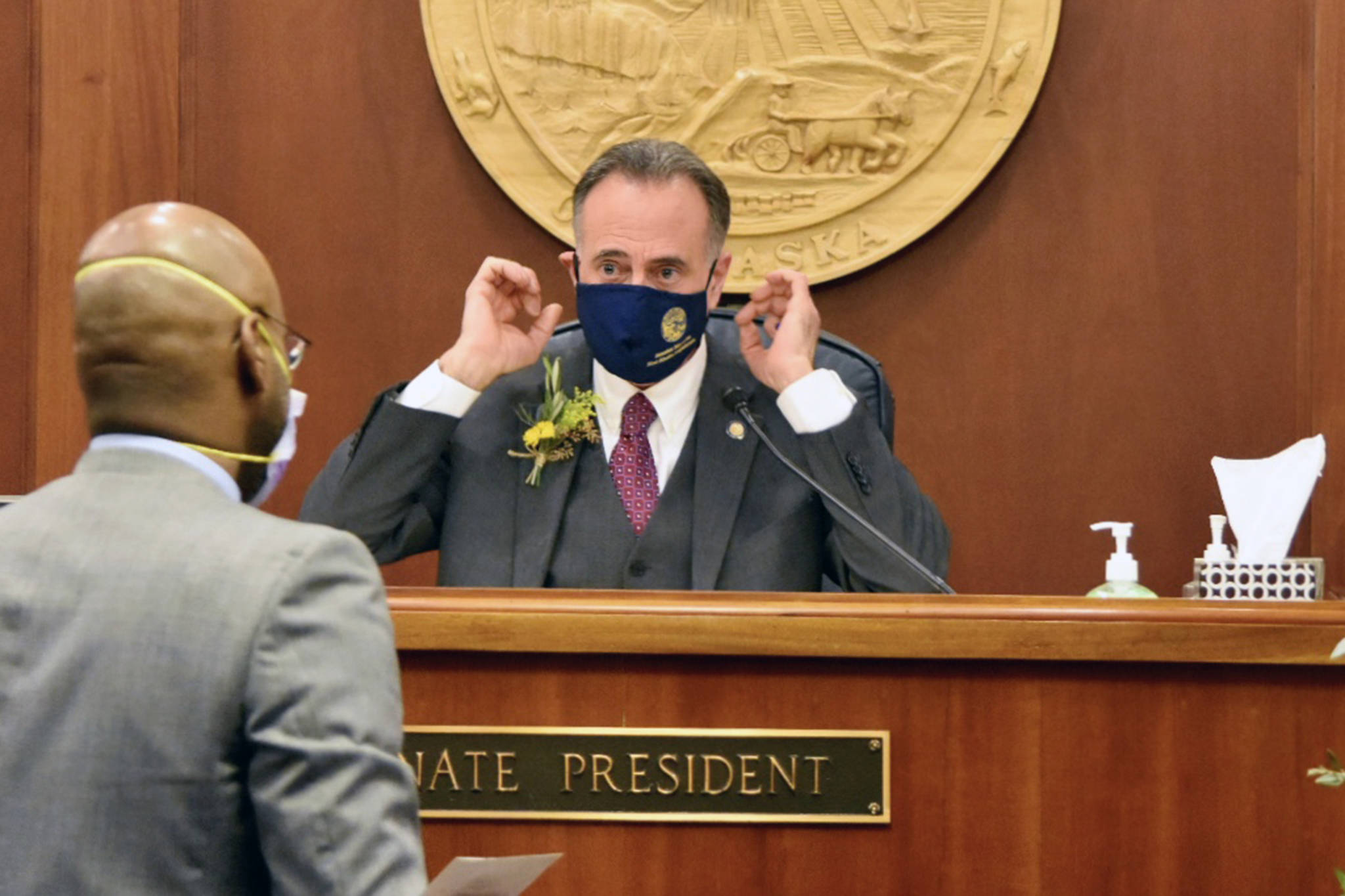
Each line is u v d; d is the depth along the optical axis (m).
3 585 3.34
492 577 6.60
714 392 6.89
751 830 4.99
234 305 3.52
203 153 9.61
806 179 9.41
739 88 9.41
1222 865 4.98
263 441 3.63
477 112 9.49
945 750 5.00
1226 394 9.31
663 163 6.61
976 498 9.41
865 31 9.38
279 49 9.62
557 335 7.32
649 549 6.58
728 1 9.45
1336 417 9.12
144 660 3.21
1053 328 9.39
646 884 4.99
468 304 6.72
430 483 6.92
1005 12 9.32
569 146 9.47
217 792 3.17
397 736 3.30
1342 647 4.46
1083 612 4.94
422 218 9.59
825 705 5.00
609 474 6.77
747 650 4.94
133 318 3.46
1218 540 7.10
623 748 4.98
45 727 3.20
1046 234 9.40
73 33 9.55
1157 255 9.35
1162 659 4.94
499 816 4.98
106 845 3.13
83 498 3.43
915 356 9.45
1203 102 9.34
